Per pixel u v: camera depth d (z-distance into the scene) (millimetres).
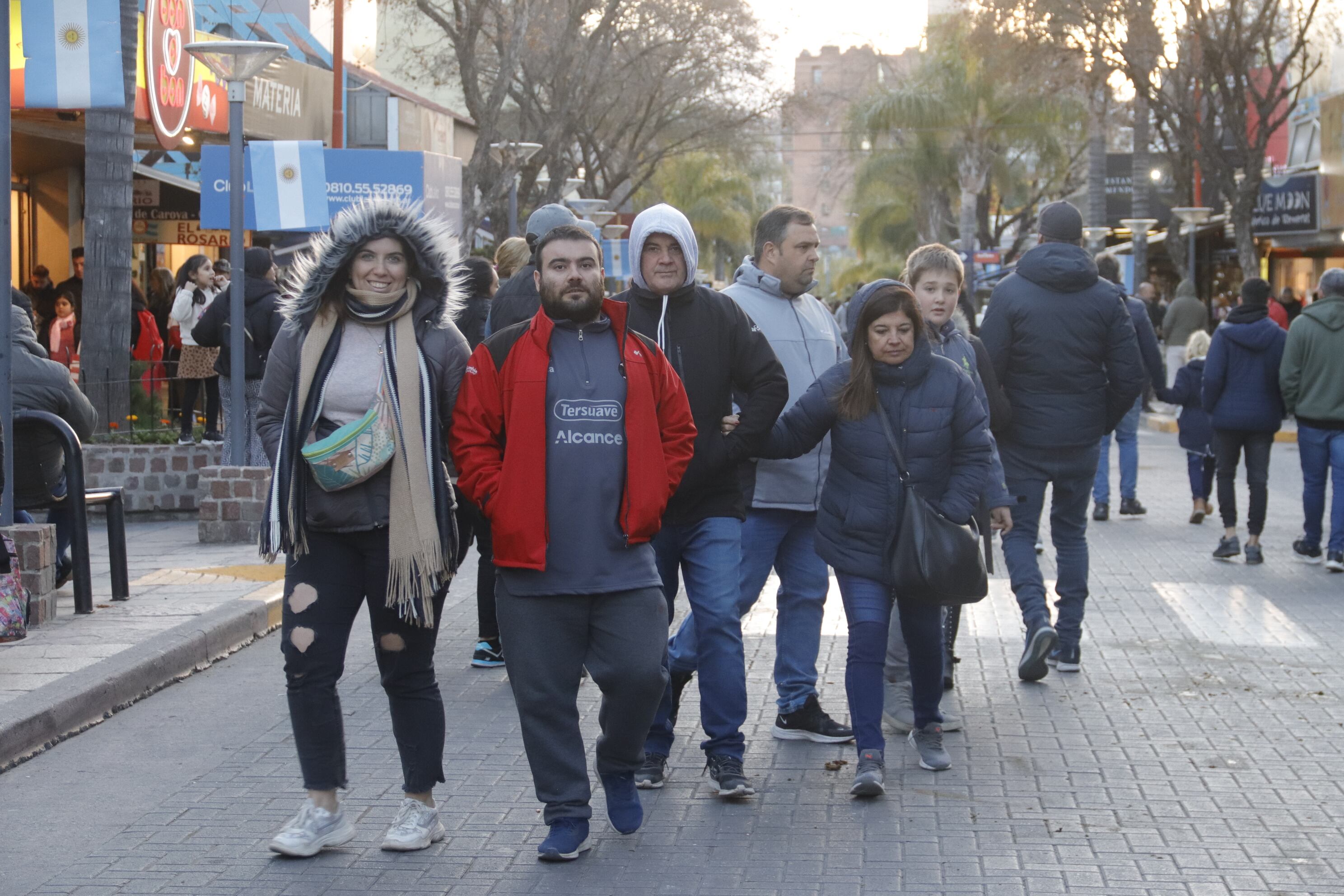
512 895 4312
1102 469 12750
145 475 12227
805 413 5309
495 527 4434
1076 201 52719
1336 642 7730
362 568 4594
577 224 4605
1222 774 5453
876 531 5246
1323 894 4293
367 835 4852
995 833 4824
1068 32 27359
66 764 5688
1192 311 23891
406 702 4695
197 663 7250
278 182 13250
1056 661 7133
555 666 4527
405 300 4559
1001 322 6855
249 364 11656
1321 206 27234
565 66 30859
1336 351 9898
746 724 6188
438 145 29500
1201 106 29078
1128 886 4352
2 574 7027
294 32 27094
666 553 5180
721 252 69438
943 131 49375
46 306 18203
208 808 5145
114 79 10773
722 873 4477
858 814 5031
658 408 4617
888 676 6129
